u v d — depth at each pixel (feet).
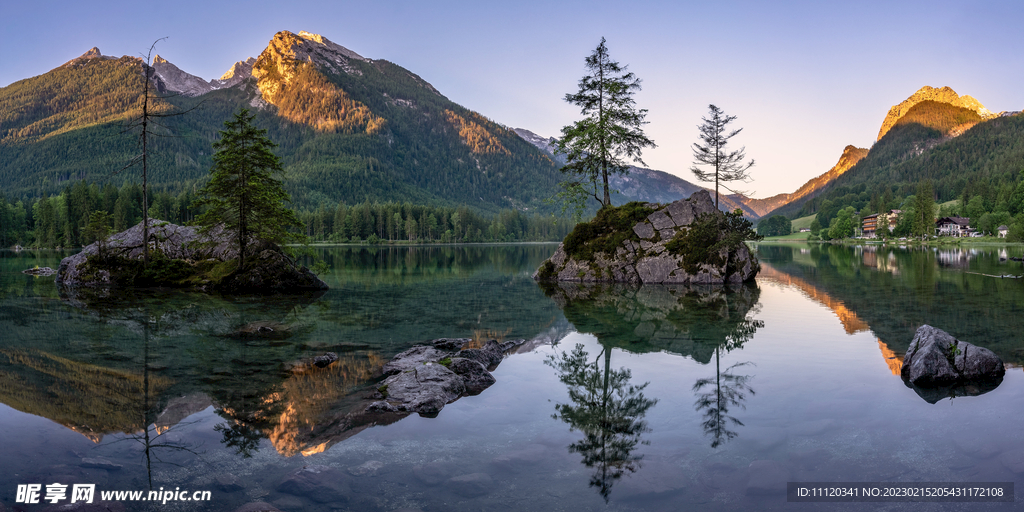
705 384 37.96
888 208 562.25
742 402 33.60
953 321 63.41
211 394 35.83
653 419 30.66
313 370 42.55
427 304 85.71
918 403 33.12
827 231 588.50
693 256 123.54
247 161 105.40
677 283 122.31
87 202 381.40
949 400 33.71
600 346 52.29
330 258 254.68
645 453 25.66
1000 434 27.61
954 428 28.66
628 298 93.71
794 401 33.73
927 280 118.42
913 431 28.25
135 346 51.75
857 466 23.91
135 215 390.63
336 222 574.97
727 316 71.00
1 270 163.94
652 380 39.29
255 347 51.57
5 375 40.32
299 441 27.43
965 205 538.88
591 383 38.78
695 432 28.45
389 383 37.35
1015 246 330.54
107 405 33.37
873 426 29.07
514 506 20.36
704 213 129.18
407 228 605.73
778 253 290.56
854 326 61.93
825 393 35.47
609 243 133.39
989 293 91.81
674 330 60.64
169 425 29.81
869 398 34.27
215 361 45.50
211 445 26.89
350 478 22.90
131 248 120.26
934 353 38.73
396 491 21.65
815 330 59.62
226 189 105.09
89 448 26.43
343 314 74.38
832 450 25.80
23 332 59.11
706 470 23.61
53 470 23.63
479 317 71.67
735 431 28.50
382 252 342.85
